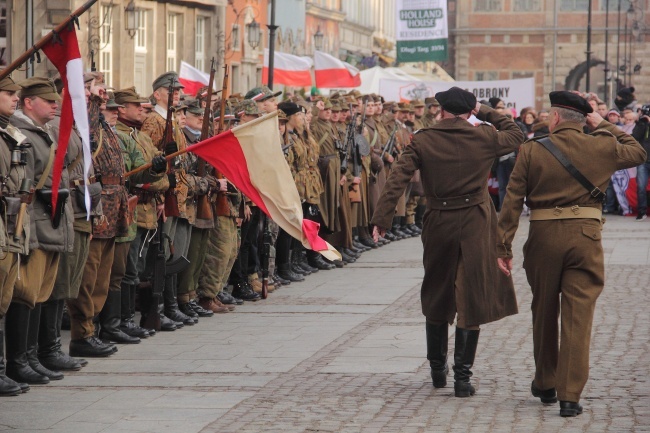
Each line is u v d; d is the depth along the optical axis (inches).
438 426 385.1
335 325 585.9
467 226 430.9
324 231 806.5
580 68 4042.8
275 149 474.6
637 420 390.9
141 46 1343.5
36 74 1088.2
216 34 1546.5
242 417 398.3
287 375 467.2
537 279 412.5
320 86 1322.6
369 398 426.0
